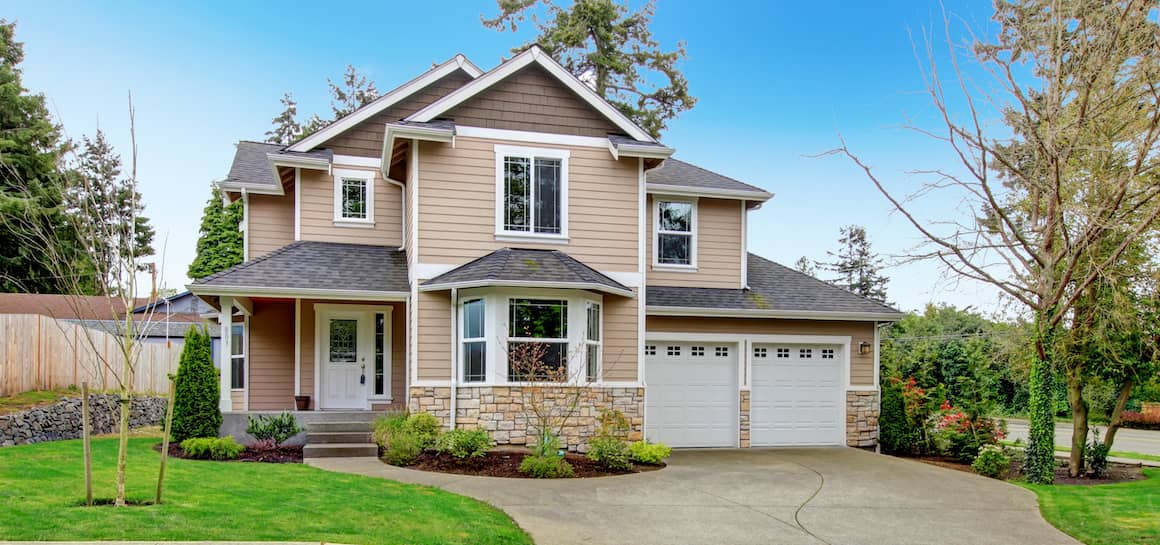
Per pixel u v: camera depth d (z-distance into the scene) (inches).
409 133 496.1
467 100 523.5
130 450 453.4
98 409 602.2
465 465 432.5
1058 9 439.2
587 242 533.3
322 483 351.6
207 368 492.4
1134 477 497.7
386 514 286.5
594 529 301.6
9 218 924.0
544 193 531.5
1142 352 482.0
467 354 498.3
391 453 434.9
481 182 520.7
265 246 629.9
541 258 504.7
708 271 653.3
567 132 538.0
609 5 1023.6
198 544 223.3
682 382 608.4
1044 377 456.4
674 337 603.2
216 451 446.3
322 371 595.2
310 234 599.2
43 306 1080.8
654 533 299.4
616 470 447.8
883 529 318.3
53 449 433.7
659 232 645.9
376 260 570.9
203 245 1058.1
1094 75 426.0
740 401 611.8
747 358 617.6
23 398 541.0
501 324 484.7
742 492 392.2
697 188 643.5
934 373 660.1
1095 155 449.4
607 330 530.6
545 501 349.4
